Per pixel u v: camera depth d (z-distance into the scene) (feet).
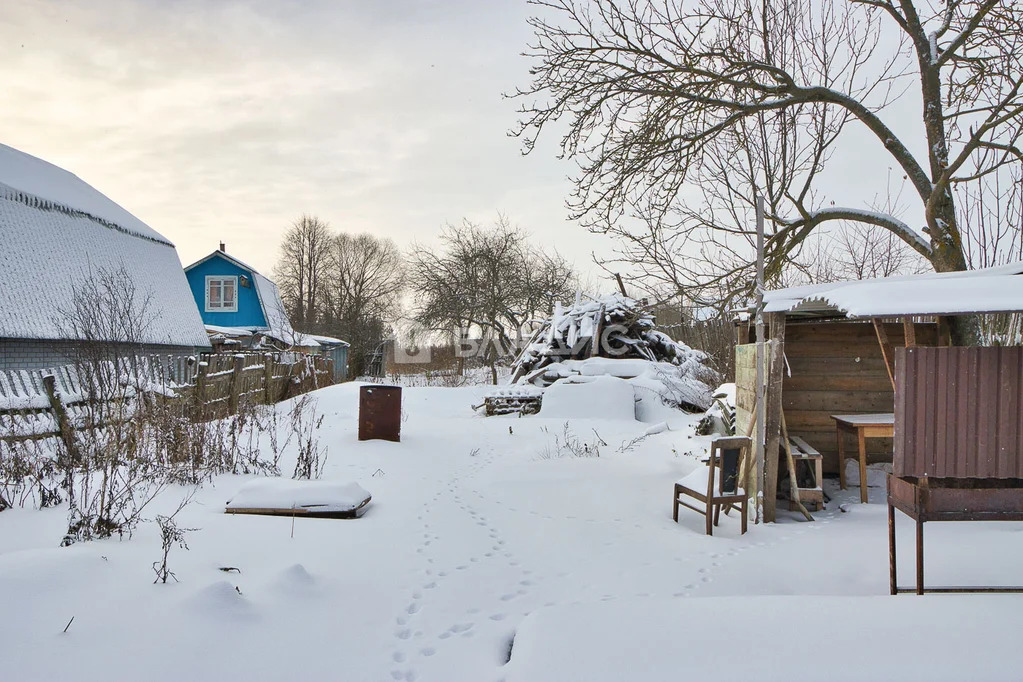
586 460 34.06
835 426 28.14
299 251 221.46
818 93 28.71
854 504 24.00
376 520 20.36
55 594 11.29
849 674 9.25
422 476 29.84
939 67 27.94
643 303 44.24
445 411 63.52
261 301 107.04
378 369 154.20
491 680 10.59
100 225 59.00
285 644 11.27
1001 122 23.84
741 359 26.30
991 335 27.50
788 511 23.62
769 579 15.57
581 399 56.65
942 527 19.53
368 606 13.56
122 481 20.44
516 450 39.19
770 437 22.39
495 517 22.26
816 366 28.37
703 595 14.71
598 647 10.36
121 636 10.41
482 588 15.14
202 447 25.84
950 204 27.58
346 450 34.83
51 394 23.56
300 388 69.15
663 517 22.70
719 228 30.17
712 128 28.55
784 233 30.07
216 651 10.54
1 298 42.68
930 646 9.98
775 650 10.03
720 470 20.76
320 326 166.40
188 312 70.08
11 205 47.26
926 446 13.55
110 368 23.67
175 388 32.86
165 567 12.79
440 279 114.52
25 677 9.01
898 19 29.04
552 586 15.39
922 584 12.82
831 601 11.99
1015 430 13.47
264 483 20.79
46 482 20.21
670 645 10.34
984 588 12.89
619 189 30.30
